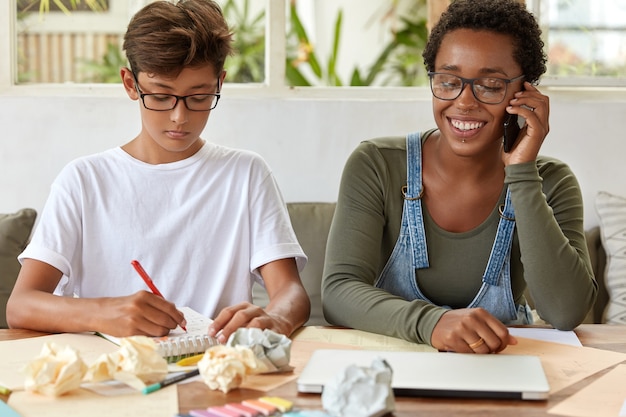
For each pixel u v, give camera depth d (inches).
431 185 64.4
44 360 42.4
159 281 65.4
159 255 65.5
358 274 62.2
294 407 40.5
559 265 58.8
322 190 97.0
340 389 39.0
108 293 65.2
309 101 96.4
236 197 67.5
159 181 66.6
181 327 53.2
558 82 101.6
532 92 60.3
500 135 61.4
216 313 65.9
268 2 99.4
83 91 98.3
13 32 98.0
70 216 64.4
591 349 51.7
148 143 66.7
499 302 64.1
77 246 65.1
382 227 65.1
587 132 97.0
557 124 96.9
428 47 63.5
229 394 42.1
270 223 67.0
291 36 163.3
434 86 61.7
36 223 94.1
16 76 99.0
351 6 176.6
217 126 96.0
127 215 65.5
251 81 160.7
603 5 102.3
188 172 67.1
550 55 102.3
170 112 59.7
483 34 59.9
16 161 94.2
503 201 64.0
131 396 41.7
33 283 60.5
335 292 60.6
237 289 66.8
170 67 57.8
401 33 165.9
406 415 39.6
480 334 49.6
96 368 42.7
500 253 63.2
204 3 63.3
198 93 59.9
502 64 59.9
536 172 60.5
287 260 66.1
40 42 138.4
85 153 94.7
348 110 96.5
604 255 94.0
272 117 96.2
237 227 66.9
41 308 55.2
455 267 63.9
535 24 62.1
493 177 64.1
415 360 46.4
